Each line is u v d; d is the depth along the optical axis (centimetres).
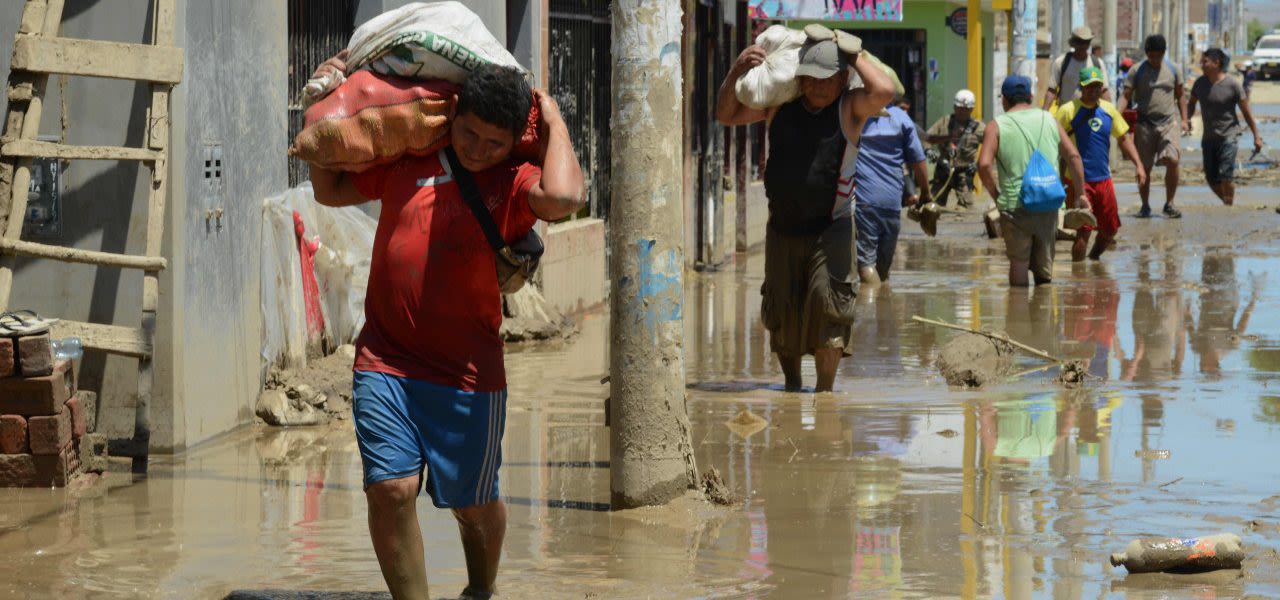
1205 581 774
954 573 794
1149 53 3017
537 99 716
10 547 856
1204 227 2855
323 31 1470
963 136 3459
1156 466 1038
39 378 988
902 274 2281
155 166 1069
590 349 1648
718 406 1284
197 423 1150
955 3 5556
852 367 1501
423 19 714
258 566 818
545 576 798
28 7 1032
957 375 1388
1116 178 4234
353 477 1042
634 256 935
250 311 1252
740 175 2727
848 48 1241
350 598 761
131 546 859
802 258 1313
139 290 1105
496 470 733
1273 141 5822
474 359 709
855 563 816
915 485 993
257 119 1273
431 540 873
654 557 833
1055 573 790
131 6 1084
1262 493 957
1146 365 1464
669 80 931
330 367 1340
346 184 738
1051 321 1767
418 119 700
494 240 701
